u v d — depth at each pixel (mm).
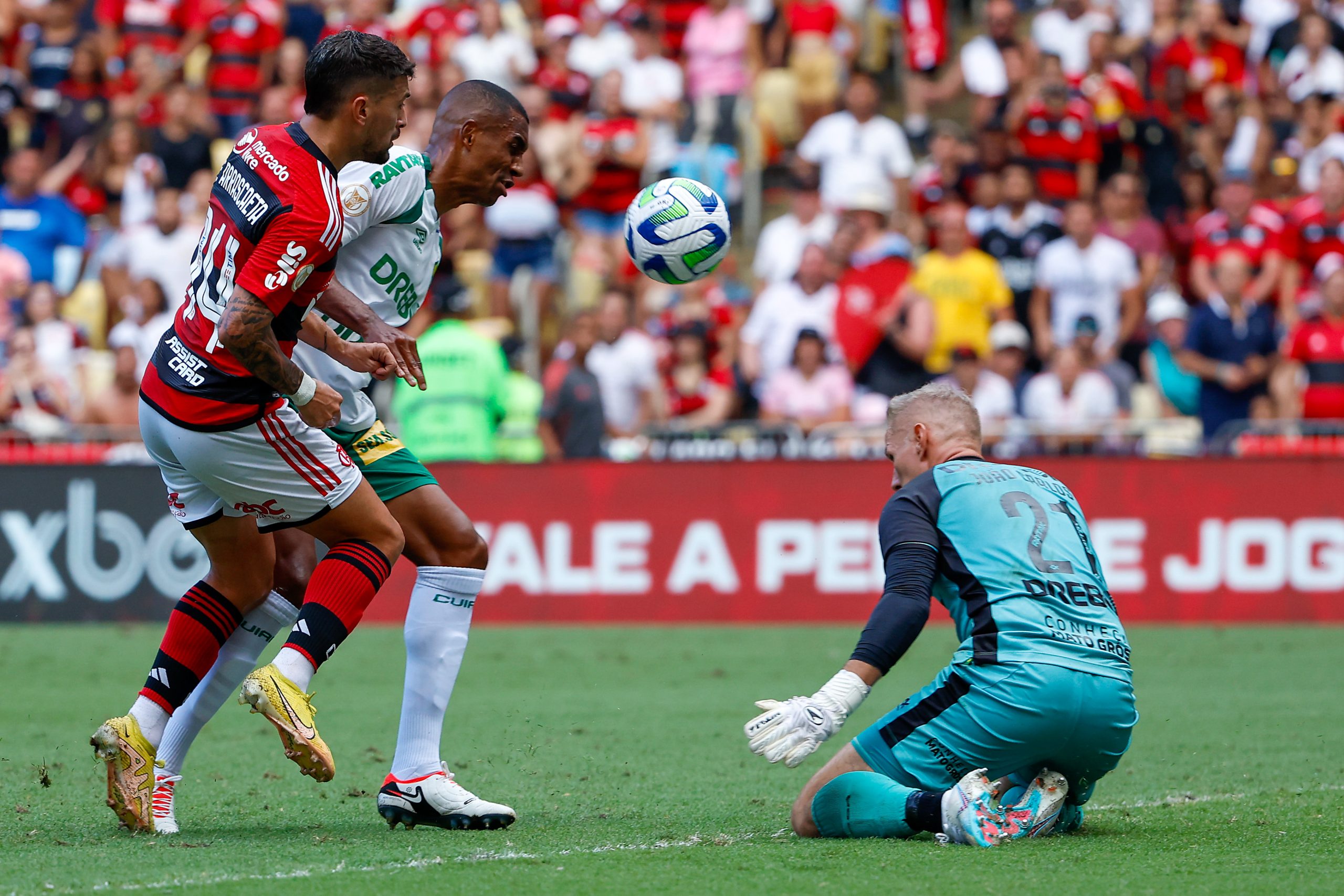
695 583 37438
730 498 37500
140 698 14414
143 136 49750
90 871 12391
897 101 58781
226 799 16703
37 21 53125
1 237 47406
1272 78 53312
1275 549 37062
